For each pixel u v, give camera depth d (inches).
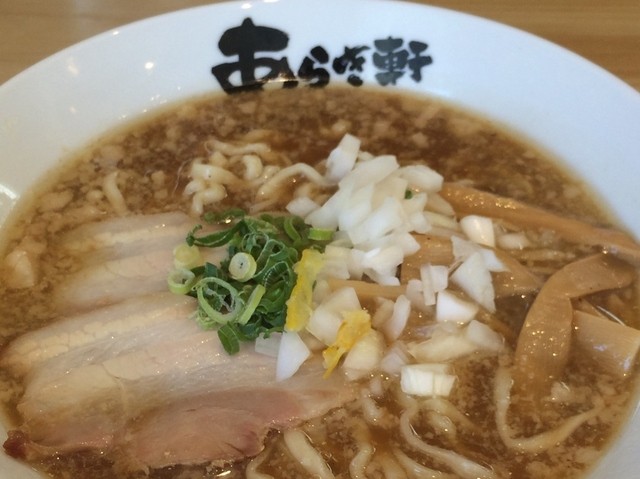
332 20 7.3
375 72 7.5
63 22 8.4
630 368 5.2
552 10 8.5
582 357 5.3
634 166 6.1
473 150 6.9
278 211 6.4
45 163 6.5
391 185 6.1
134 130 7.1
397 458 4.9
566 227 6.0
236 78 7.4
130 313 5.4
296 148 7.0
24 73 6.3
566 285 5.6
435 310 5.5
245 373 5.2
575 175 6.6
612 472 4.5
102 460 4.7
